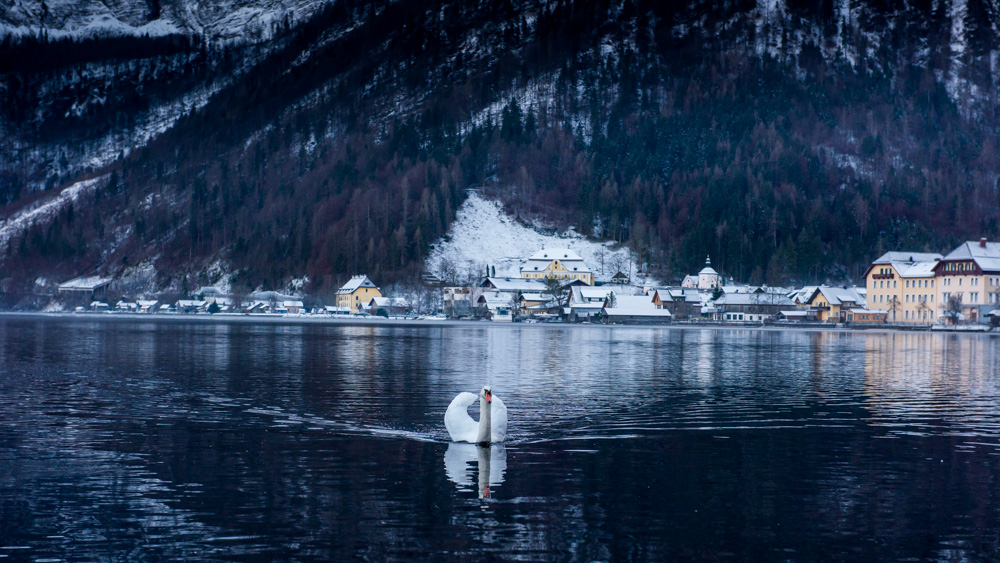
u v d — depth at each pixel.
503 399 48.84
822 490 27.23
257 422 39.62
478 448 33.66
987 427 39.50
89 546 21.52
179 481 27.94
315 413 42.53
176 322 199.88
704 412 43.97
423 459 31.52
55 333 130.62
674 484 27.91
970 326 175.00
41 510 24.58
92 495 26.14
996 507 25.31
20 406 44.62
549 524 23.45
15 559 20.58
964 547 21.75
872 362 80.31
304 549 21.31
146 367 67.94
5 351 86.69
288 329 158.00
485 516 24.17
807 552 21.33
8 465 30.17
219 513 24.36
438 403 46.38
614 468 30.16
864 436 36.88
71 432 36.81
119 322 196.12
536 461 31.31
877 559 20.88
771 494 26.70
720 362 78.69
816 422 40.78
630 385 56.75
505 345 105.12
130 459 31.25
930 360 83.69
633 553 21.17
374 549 21.33
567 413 43.38
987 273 187.62
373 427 38.41
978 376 65.12
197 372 63.75
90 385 54.44
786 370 70.00
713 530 23.00
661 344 111.94
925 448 34.16
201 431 37.19
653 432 37.62
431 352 89.56
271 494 26.34
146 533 22.52
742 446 34.41
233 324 188.00
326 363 73.06
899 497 26.38
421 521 23.67
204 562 20.41
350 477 28.59
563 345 106.56
